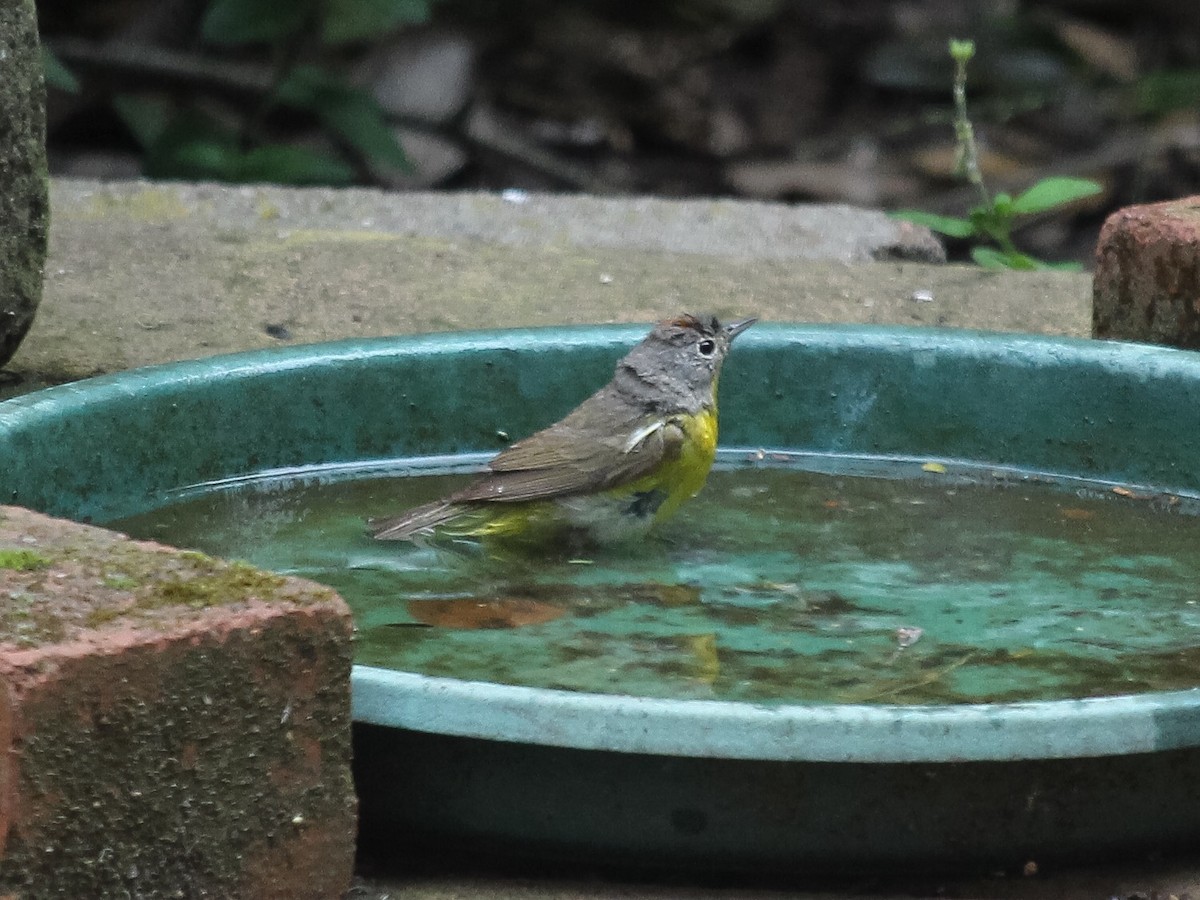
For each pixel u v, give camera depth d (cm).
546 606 835
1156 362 990
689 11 2594
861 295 1297
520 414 1027
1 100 974
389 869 623
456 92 2362
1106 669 764
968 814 603
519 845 618
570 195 1617
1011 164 2381
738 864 612
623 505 925
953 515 969
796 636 799
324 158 1841
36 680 496
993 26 2606
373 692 591
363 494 973
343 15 1853
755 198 2380
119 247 1345
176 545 888
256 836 551
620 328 1042
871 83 2556
